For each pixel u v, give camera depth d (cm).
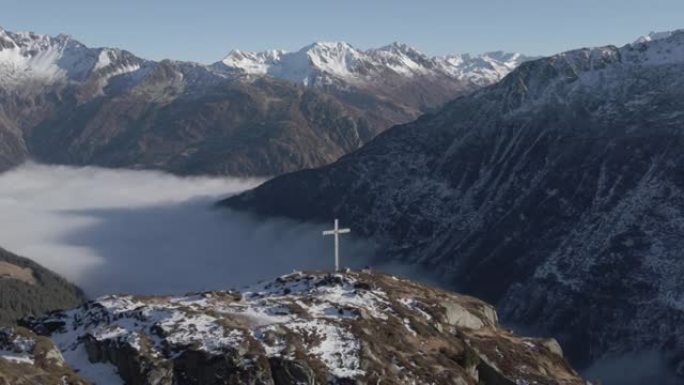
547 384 6606
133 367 5441
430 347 6631
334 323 6378
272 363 5594
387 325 6644
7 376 4738
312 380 5525
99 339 5744
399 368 6000
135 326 6069
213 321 6097
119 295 6931
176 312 6253
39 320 6569
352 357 5919
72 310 6738
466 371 6544
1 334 5334
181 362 5528
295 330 6134
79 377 5225
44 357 5191
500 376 6619
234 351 5559
